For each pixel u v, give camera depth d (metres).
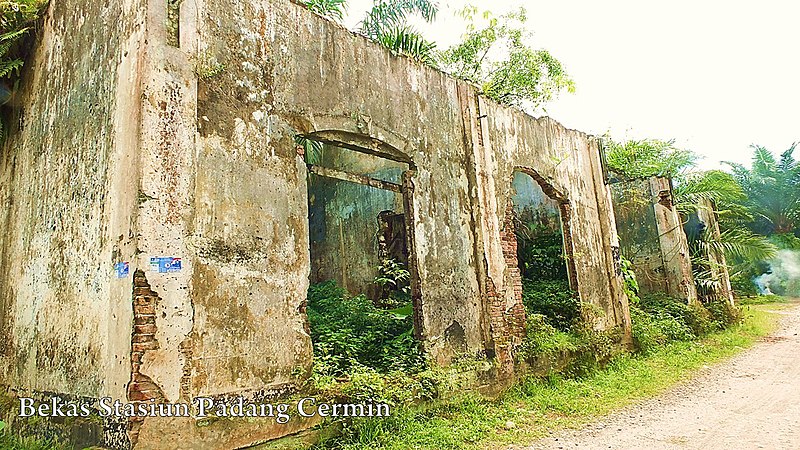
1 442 5.34
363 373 5.91
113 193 4.82
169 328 4.54
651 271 14.38
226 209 5.08
